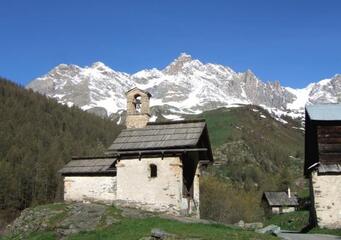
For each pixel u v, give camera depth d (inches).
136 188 1382.9
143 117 1517.0
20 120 5511.8
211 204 3186.5
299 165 6230.3
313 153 1513.3
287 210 3767.2
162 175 1368.1
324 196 1362.0
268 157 6240.2
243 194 4040.4
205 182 3535.9
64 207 1352.1
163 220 1159.6
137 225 1122.0
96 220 1226.6
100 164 1533.0
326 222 1347.2
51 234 1197.7
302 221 2347.4
